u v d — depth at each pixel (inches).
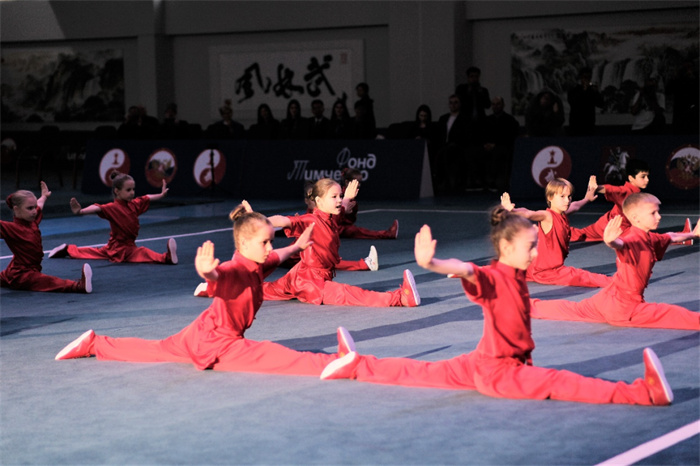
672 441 144.9
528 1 774.5
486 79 811.4
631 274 225.0
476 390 176.4
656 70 740.0
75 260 378.9
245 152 645.3
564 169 569.6
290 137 673.6
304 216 276.5
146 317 261.3
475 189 666.2
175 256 363.6
